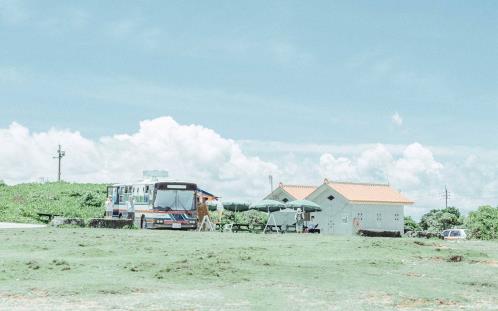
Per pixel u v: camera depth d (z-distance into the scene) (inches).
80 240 898.7
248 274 534.9
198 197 1546.5
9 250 724.7
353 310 382.3
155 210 1475.1
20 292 422.6
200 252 707.4
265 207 1718.8
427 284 514.3
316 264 632.4
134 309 369.7
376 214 2299.5
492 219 1744.6
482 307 407.8
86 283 464.1
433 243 1050.7
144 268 552.1
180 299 408.2
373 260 686.5
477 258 772.0
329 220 2326.5
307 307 389.1
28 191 2534.5
